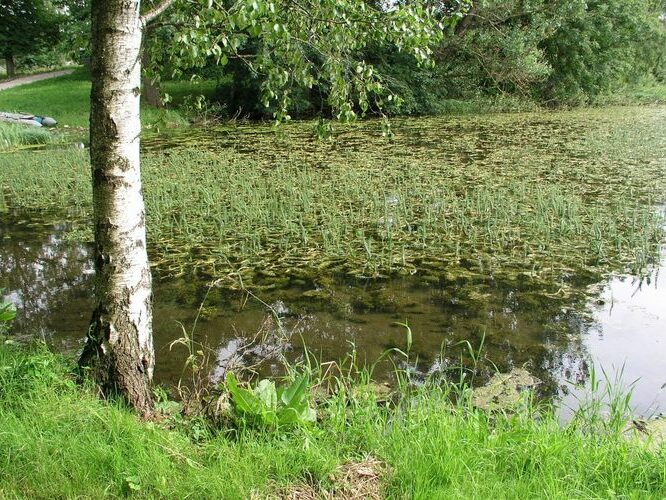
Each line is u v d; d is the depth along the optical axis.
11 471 2.88
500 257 7.14
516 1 24.00
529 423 3.44
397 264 6.95
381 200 9.80
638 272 6.64
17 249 7.84
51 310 5.89
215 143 16.58
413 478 2.91
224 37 4.14
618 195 9.81
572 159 13.08
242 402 3.32
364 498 2.83
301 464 2.99
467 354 4.88
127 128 3.36
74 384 3.51
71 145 16.64
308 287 6.32
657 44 31.53
